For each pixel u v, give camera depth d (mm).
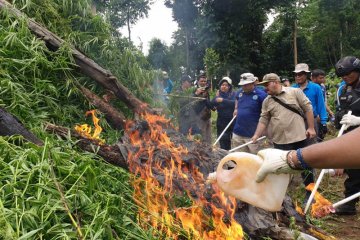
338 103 4836
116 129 4273
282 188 1843
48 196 2123
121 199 2408
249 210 2939
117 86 4359
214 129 10156
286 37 25219
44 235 1917
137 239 2264
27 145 2629
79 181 2402
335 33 30609
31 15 4496
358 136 1457
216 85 19875
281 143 4996
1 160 2336
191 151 3406
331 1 29828
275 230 2814
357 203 5109
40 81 3750
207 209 2873
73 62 4238
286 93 4965
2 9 4102
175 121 5691
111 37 5086
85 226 2016
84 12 4938
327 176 5984
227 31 21062
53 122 3707
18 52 3799
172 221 2662
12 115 2822
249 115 5742
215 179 2090
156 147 3314
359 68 4359
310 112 4953
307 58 26203
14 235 1784
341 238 3910
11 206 2061
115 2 12039
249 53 22438
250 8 21188
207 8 20938
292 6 24094
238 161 1917
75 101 4191
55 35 4289
